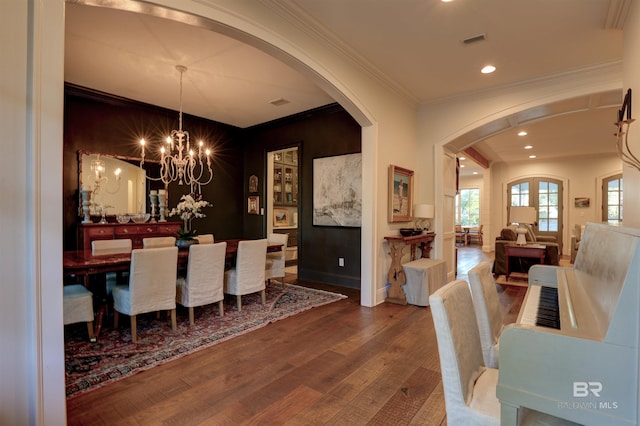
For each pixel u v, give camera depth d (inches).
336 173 196.7
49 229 59.6
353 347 109.3
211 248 129.6
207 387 84.8
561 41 124.0
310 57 118.6
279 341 113.9
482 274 73.4
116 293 117.6
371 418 72.7
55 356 60.4
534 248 203.5
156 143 201.8
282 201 280.8
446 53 134.4
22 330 57.3
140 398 79.8
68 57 136.2
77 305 107.6
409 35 121.6
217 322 131.5
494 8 104.9
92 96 174.4
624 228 49.7
